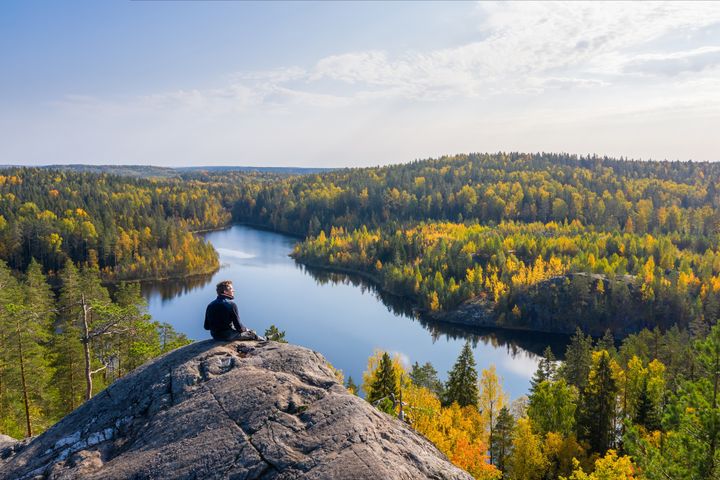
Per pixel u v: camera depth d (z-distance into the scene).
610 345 68.12
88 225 135.00
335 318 103.94
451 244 145.00
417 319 108.38
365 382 52.88
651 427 39.34
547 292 107.25
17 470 7.65
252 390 7.89
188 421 7.45
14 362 30.23
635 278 109.06
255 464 6.47
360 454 6.50
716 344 18.00
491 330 103.94
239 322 10.23
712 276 110.81
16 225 124.44
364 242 166.62
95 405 8.73
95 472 7.00
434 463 7.03
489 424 45.09
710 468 16.61
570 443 36.88
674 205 190.00
